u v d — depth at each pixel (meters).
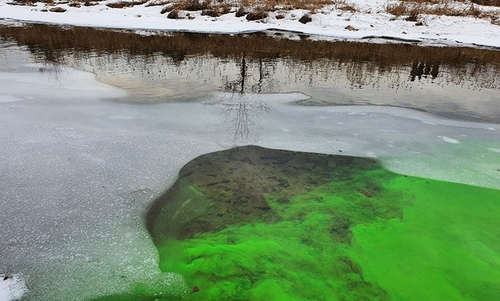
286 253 2.61
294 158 4.01
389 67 8.83
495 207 3.23
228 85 6.77
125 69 7.66
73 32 12.27
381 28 14.52
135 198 3.17
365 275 2.43
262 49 10.45
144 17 15.95
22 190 3.21
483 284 2.37
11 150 3.89
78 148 4.01
